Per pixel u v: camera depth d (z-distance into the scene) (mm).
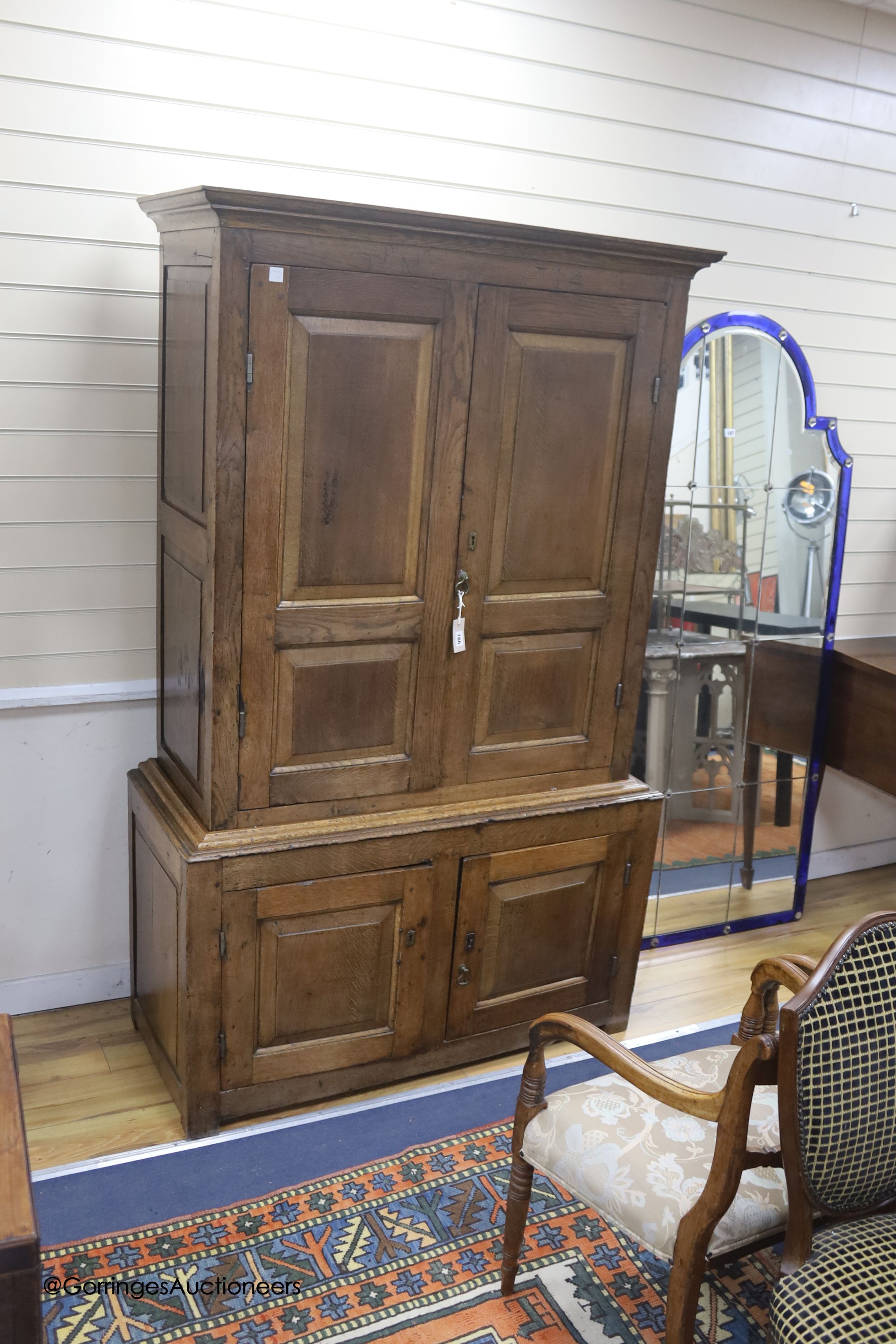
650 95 2975
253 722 2240
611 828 2701
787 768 3578
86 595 2617
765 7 3068
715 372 3225
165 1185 2254
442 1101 2586
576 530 2494
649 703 3322
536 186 2896
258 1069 2422
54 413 2486
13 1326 1378
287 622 2213
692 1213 1631
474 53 2715
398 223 2059
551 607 2510
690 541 3275
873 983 1632
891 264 3533
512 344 2289
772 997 2059
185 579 2320
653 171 3045
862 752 3494
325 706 2314
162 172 2459
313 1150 2387
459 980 2602
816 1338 1481
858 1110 1605
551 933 2719
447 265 2162
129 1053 2689
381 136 2664
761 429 3324
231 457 2064
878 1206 1721
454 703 2461
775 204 3258
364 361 2145
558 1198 2301
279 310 2029
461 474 2305
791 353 3326
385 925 2471
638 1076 1734
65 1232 2115
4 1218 1363
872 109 3344
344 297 2082
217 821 2264
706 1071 2000
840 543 3480
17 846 2691
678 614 3301
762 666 3465
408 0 2604
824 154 3299
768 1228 1727
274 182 2580
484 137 2789
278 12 2477
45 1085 2545
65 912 2789
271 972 2371
